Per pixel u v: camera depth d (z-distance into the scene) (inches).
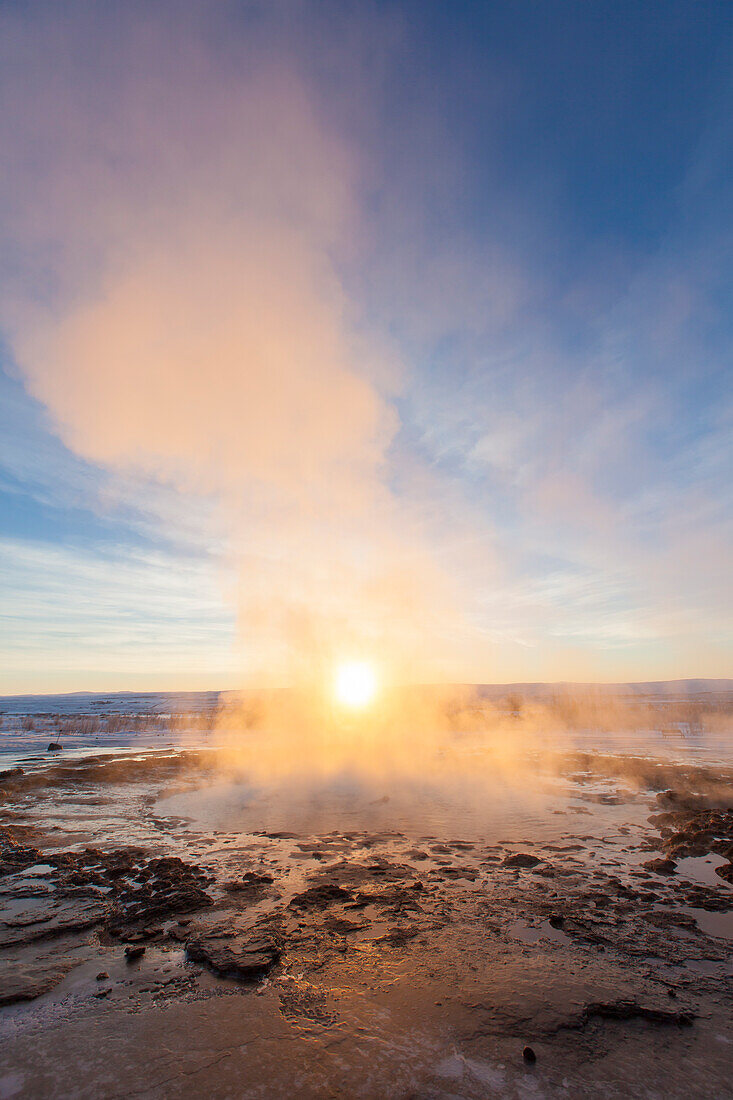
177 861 263.1
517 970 160.7
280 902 214.7
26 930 192.1
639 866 261.7
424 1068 119.2
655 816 358.3
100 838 315.9
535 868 257.3
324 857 275.3
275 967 163.5
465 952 172.1
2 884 238.8
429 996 147.3
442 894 222.2
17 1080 116.2
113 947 179.2
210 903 212.8
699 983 154.7
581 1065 120.6
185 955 172.4
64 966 166.4
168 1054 124.3
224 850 289.0
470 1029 132.8
